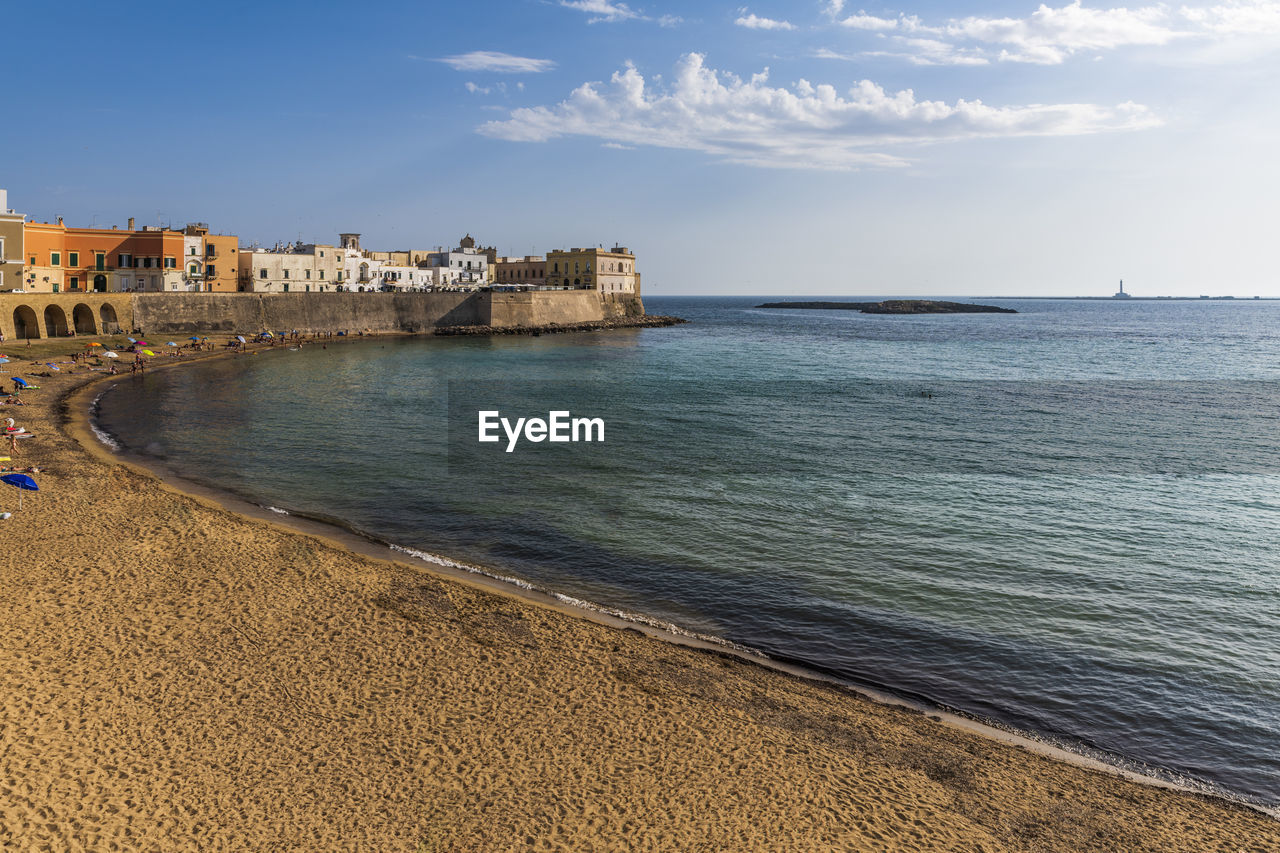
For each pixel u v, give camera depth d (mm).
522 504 36594
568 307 165000
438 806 14984
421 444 49281
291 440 49562
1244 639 24375
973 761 17672
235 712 17594
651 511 35938
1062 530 34562
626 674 20469
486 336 139000
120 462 40656
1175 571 29828
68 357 79062
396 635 21734
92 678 18484
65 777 15000
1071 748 18844
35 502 31234
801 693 20375
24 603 21938
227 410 59969
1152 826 15680
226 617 22094
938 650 23406
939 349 145125
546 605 25078
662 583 27734
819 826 15000
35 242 99188
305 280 135750
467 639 21797
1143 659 23062
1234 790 17469
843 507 37375
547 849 14039
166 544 27375
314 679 19219
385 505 35875
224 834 13898
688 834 14602
